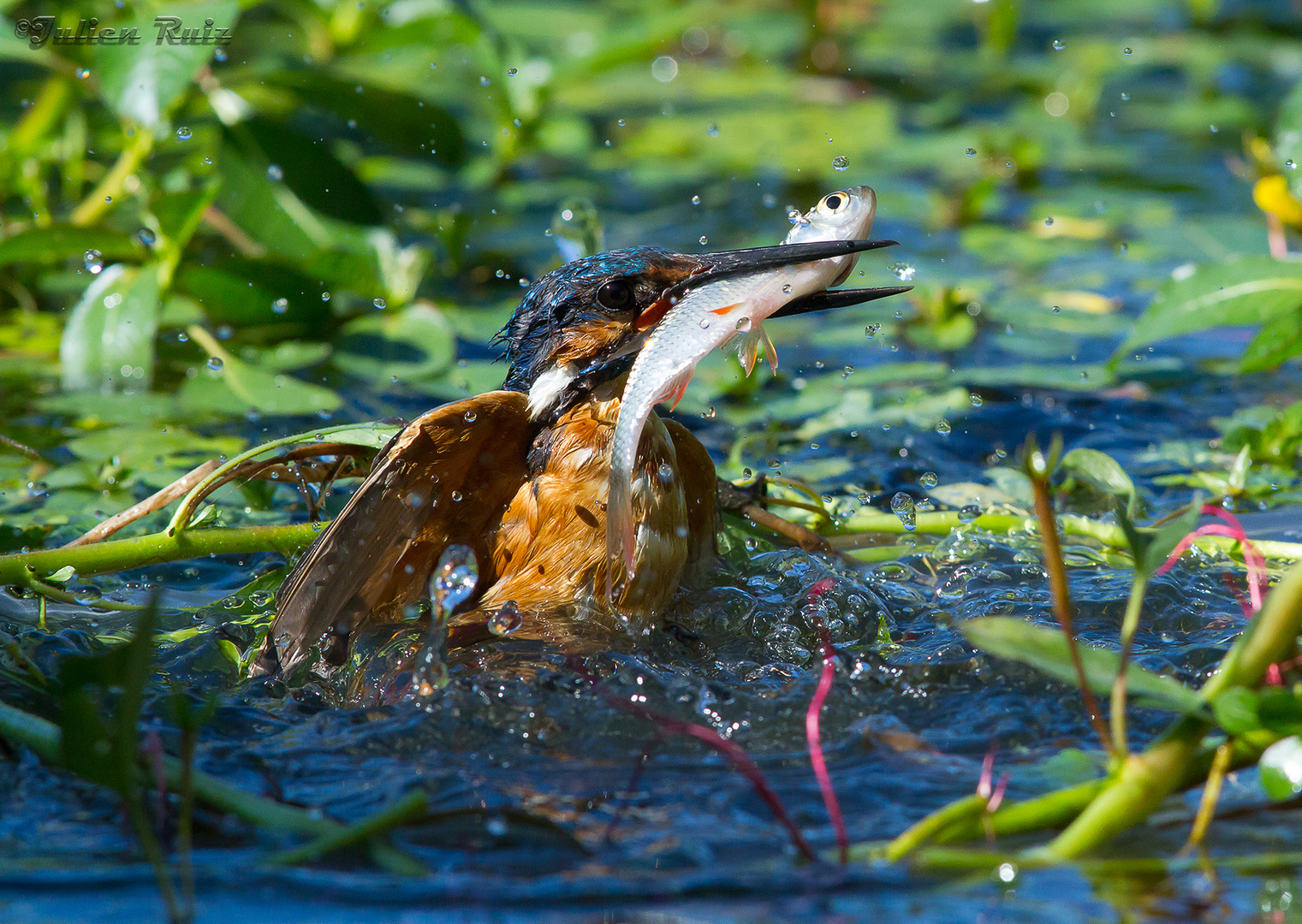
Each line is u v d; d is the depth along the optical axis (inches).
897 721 218.8
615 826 184.9
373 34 522.3
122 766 161.6
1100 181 610.9
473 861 174.7
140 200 495.2
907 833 175.2
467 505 269.1
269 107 591.2
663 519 264.7
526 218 569.9
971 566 300.0
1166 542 179.5
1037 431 389.1
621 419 236.8
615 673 234.7
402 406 398.9
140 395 406.9
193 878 169.8
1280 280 359.3
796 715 221.6
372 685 241.8
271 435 379.9
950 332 453.1
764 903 163.3
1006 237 535.5
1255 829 179.6
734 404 414.9
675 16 590.9
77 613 279.9
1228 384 420.8
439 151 483.2
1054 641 184.9
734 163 633.6
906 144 655.1
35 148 487.5
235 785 198.5
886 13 926.4
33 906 163.5
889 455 376.2
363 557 251.0
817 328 472.7
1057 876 168.4
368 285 448.1
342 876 170.1
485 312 469.1
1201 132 677.9
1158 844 175.9
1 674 233.9
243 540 288.0
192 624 276.1
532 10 843.4
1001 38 753.6
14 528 297.1
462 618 258.2
